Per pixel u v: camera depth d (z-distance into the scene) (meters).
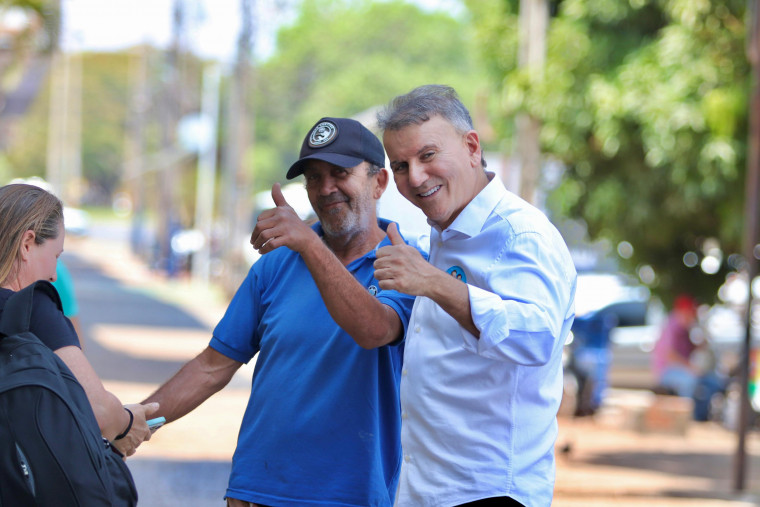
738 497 10.55
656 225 13.77
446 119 3.56
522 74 13.69
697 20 12.70
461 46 79.75
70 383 3.34
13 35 13.56
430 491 3.58
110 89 116.12
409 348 3.71
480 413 3.54
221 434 11.84
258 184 75.00
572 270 3.61
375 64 74.00
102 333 21.09
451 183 3.56
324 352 4.11
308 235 3.62
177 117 48.41
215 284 39.69
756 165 11.10
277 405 4.14
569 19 13.88
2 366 3.28
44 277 3.66
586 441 14.27
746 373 11.08
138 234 53.97
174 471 9.86
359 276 4.22
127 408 3.82
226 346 4.39
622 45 13.65
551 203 14.77
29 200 3.64
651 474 11.76
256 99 75.38
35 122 88.31
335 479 4.05
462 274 3.61
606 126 13.24
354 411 4.07
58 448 3.19
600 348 16.50
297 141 77.31
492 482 3.51
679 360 16.98
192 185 54.75
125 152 115.56
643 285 15.28
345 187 4.17
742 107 12.57
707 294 15.31
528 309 3.36
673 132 12.79
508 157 15.81
